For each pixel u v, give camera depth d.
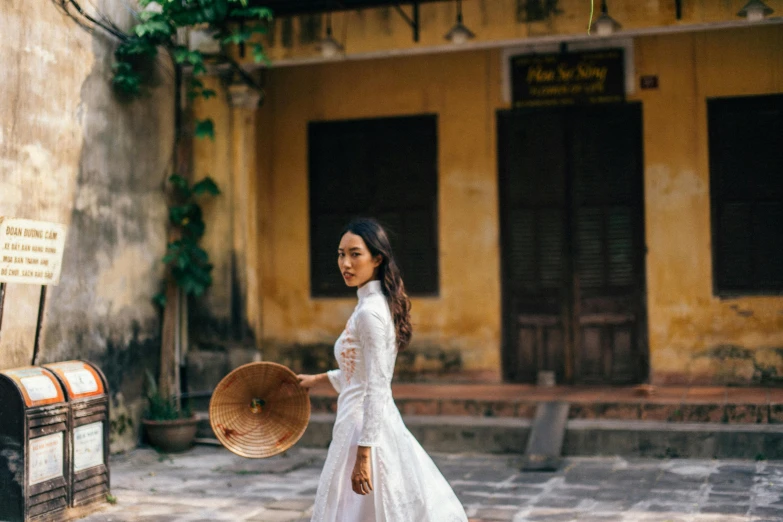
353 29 8.11
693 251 8.58
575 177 8.88
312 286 9.48
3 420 5.12
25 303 6.29
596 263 8.82
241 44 8.40
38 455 5.21
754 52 8.46
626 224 8.76
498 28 7.79
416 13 7.91
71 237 6.91
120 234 7.61
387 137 9.34
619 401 7.60
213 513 5.64
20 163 6.28
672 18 7.41
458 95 9.14
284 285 9.52
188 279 8.29
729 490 5.96
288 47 8.31
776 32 8.41
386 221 9.34
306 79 9.49
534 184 8.98
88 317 7.12
